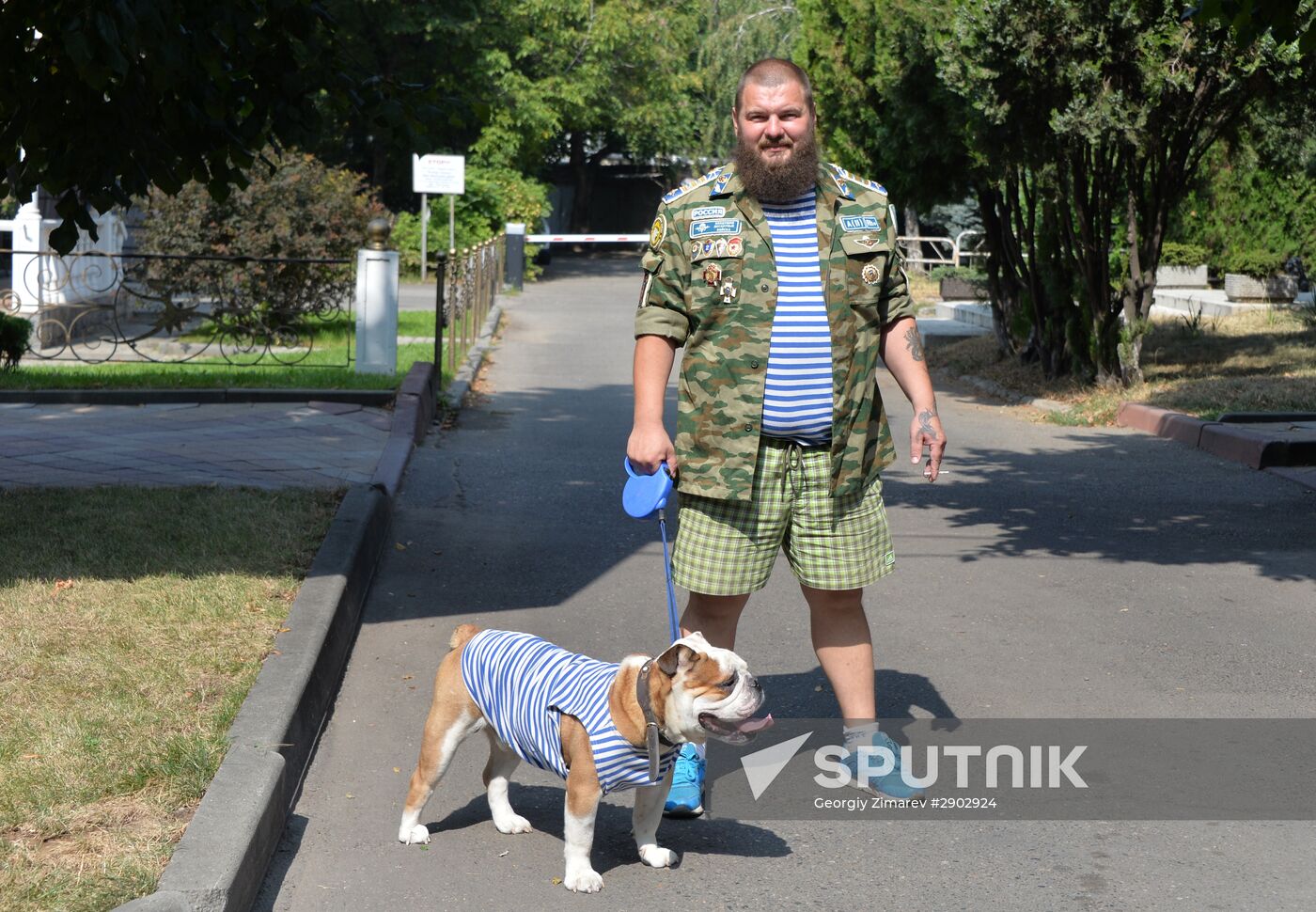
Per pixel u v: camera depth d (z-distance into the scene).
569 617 6.72
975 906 3.89
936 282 31.28
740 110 4.13
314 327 18.38
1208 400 13.01
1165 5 12.08
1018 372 16.52
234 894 3.54
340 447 10.17
